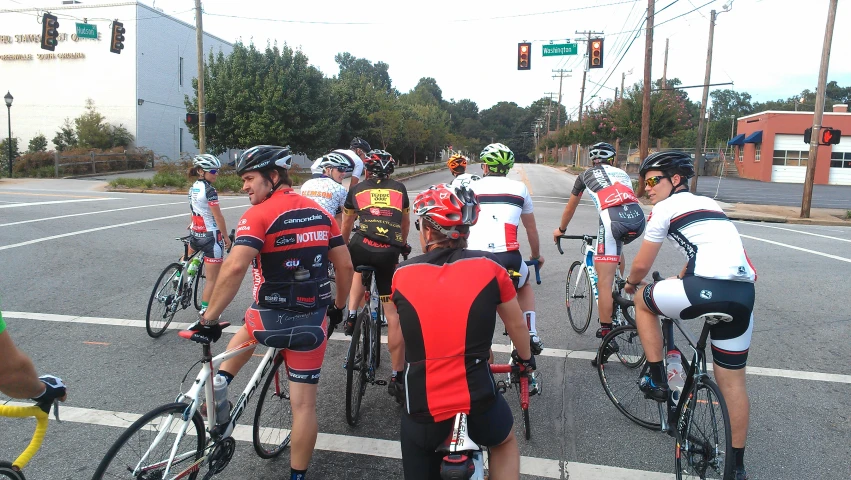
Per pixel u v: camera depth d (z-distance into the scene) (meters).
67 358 5.48
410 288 2.53
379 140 43.97
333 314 3.82
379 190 4.91
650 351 3.84
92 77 37.41
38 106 38.09
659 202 3.77
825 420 4.48
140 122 37.81
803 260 10.43
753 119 46.41
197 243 6.42
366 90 43.12
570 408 4.65
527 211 4.77
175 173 26.23
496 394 2.55
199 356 5.60
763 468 3.82
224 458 3.35
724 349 3.41
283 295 3.25
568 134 58.38
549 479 3.68
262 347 5.81
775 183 40.84
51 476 3.58
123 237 11.46
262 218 3.15
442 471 2.27
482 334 2.50
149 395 4.73
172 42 40.44
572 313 6.60
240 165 3.29
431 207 2.55
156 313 6.10
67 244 10.67
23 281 8.16
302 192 5.87
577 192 5.74
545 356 5.76
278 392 3.89
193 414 3.07
